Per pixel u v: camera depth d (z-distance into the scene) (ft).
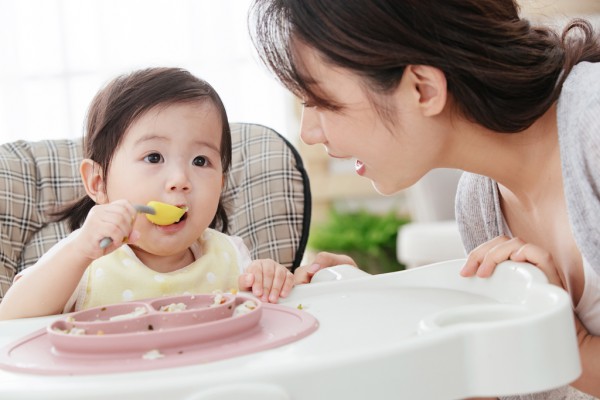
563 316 1.99
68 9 12.60
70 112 12.64
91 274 3.29
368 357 1.80
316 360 1.78
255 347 2.05
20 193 4.03
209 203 3.43
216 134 3.53
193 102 3.45
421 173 2.89
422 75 2.63
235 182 4.29
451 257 7.17
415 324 2.35
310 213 4.26
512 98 2.71
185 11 12.73
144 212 3.04
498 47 2.70
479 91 2.69
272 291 2.91
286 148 4.34
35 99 12.69
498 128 2.75
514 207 3.33
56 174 4.18
